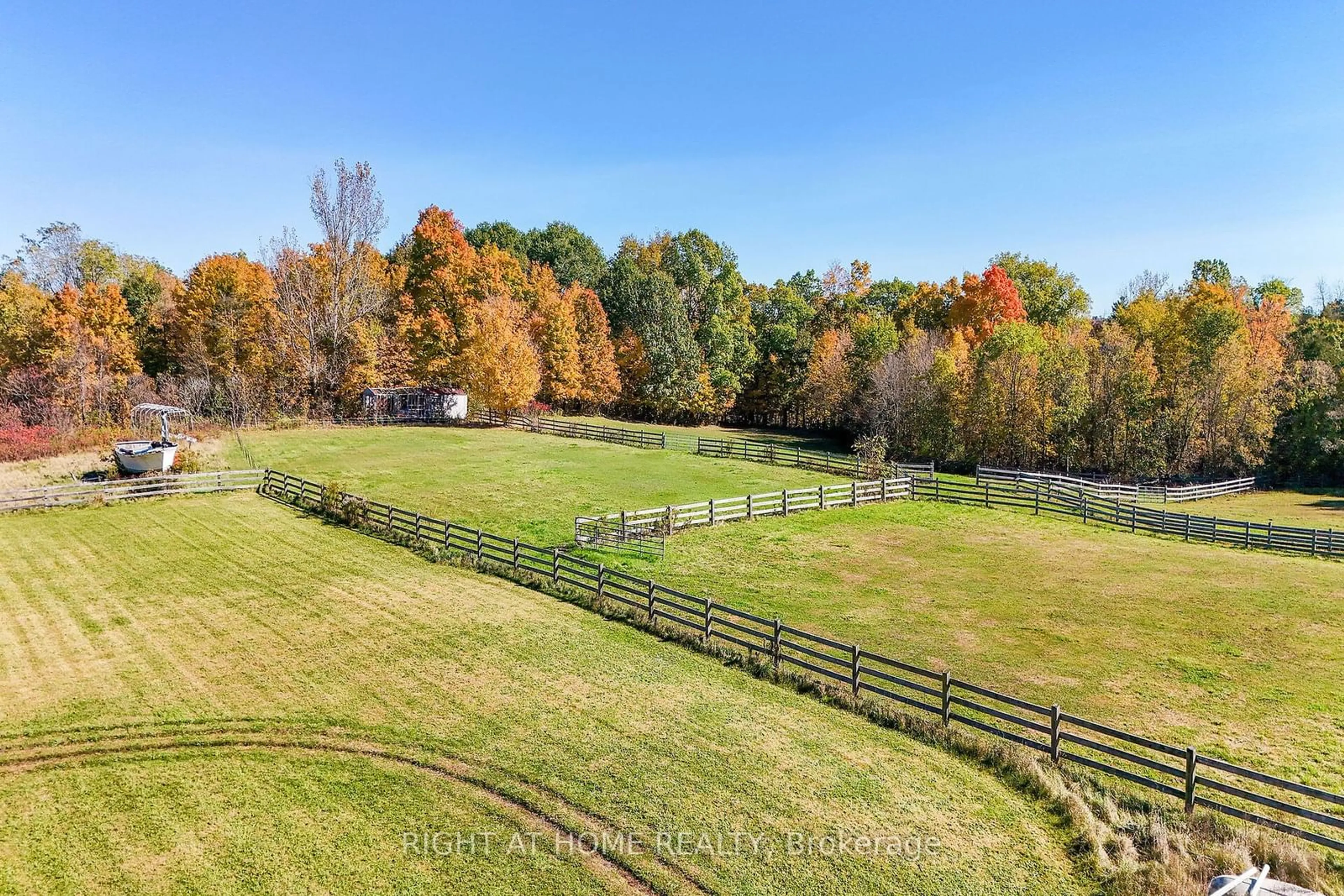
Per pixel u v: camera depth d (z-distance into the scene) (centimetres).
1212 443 4878
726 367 8250
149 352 6353
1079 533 3059
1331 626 1975
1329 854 1056
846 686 1575
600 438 5572
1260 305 6788
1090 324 6681
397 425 5831
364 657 1714
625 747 1341
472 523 2930
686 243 8694
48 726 1395
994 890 994
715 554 2600
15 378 5134
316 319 6112
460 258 7150
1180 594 2238
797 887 998
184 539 2658
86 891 981
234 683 1580
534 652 1750
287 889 994
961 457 5403
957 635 1894
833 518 3228
